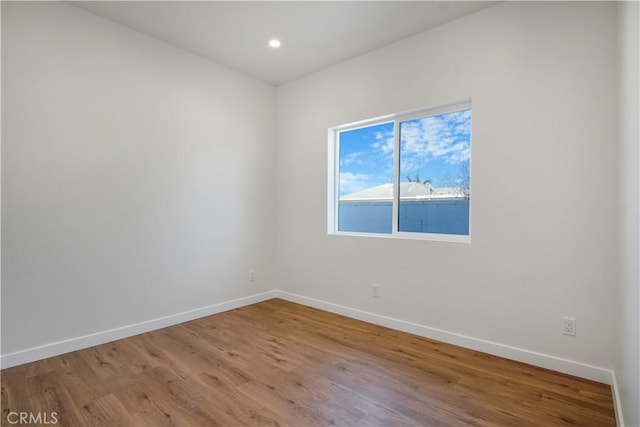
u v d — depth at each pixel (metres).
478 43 2.53
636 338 1.27
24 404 1.85
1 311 2.23
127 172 2.82
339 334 2.91
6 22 2.23
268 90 3.98
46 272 2.41
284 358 2.43
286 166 3.97
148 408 1.82
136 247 2.88
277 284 4.08
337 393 1.97
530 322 2.32
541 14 2.26
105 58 2.68
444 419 1.73
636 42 1.31
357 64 3.29
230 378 2.14
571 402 1.87
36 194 2.36
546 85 2.25
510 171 2.39
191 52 3.23
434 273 2.79
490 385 2.05
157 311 3.03
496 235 2.46
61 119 2.46
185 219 3.22
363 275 3.27
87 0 2.44
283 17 2.63
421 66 2.84
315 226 3.68
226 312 3.53
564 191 2.19
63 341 2.49
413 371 2.23
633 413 1.34
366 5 2.47
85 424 1.69
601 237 2.07
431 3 2.43
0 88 2.21
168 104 3.08
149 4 2.48
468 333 2.60
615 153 2.02
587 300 2.12
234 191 3.65
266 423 1.70
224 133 3.54
